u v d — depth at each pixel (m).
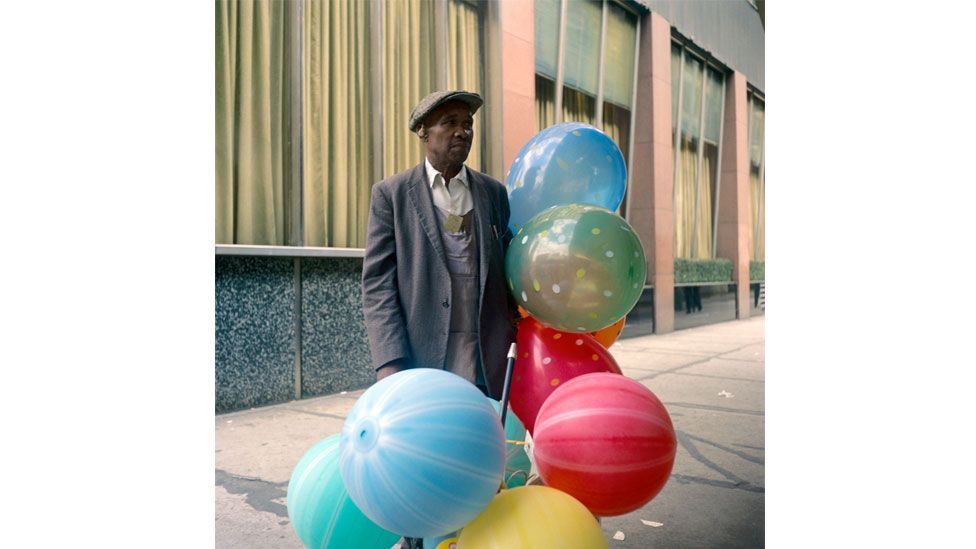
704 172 11.29
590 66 8.49
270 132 4.92
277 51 4.98
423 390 1.60
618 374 2.11
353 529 1.85
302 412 4.56
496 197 2.28
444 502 1.52
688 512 2.88
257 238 4.84
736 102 11.70
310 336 5.04
